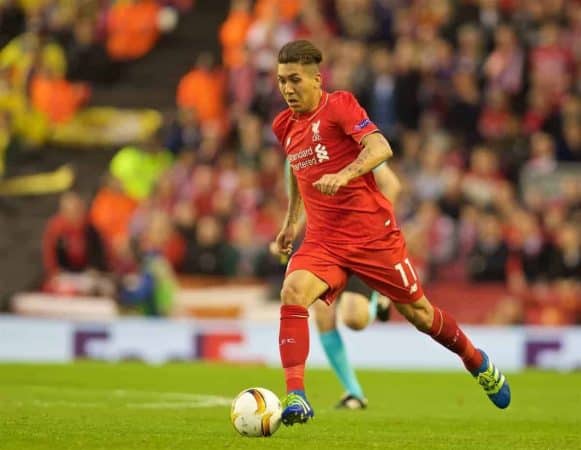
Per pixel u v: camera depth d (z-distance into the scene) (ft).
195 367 179.22
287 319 82.53
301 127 85.87
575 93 229.25
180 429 86.63
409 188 212.02
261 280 209.05
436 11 239.50
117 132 261.03
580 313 201.26
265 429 80.18
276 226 211.61
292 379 80.84
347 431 88.28
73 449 73.05
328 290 84.89
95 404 114.01
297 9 243.40
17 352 201.67
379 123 224.12
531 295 202.08
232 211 214.69
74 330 201.67
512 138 223.51
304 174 86.43
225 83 241.55
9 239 241.76
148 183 228.02
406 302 87.20
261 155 221.66
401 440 81.71
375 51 236.63
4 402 114.62
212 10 290.15
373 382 156.46
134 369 171.94
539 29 233.76
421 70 225.56
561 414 108.99
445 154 218.38
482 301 202.39
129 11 273.95
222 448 73.77
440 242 203.72
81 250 212.64
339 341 114.01
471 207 206.80
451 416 105.50
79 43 266.57
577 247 202.59
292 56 84.12
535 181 214.07
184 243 212.02
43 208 248.52
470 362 91.97
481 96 227.81
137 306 206.80
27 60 252.01
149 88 272.31
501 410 113.39
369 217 85.05
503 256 203.31
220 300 208.23
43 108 251.39
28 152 253.65
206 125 235.20
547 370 190.39
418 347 199.93
